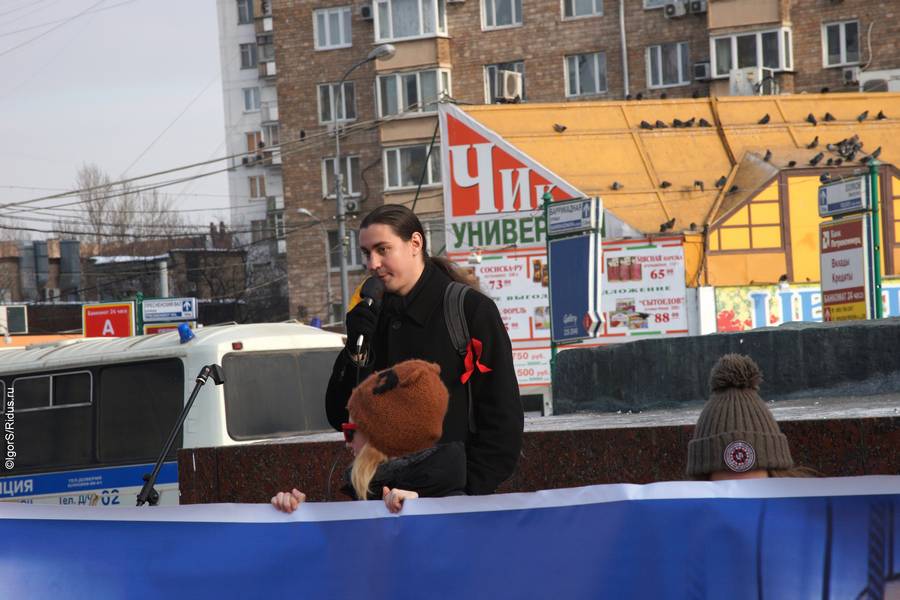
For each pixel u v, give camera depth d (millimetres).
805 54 42594
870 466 4883
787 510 3254
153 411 12797
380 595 3318
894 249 29234
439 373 3709
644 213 30578
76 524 3254
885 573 3205
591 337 19328
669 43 44625
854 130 32531
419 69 46594
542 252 28141
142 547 3273
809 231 30141
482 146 29484
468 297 4082
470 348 4023
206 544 3295
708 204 30828
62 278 60812
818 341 8039
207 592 3289
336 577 3316
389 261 4133
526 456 6223
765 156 30984
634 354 9750
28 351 14047
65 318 48750
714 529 3268
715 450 3701
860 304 15547
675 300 28797
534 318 27953
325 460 7336
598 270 19328
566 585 3309
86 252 82938
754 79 40500
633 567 3287
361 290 4285
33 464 13469
